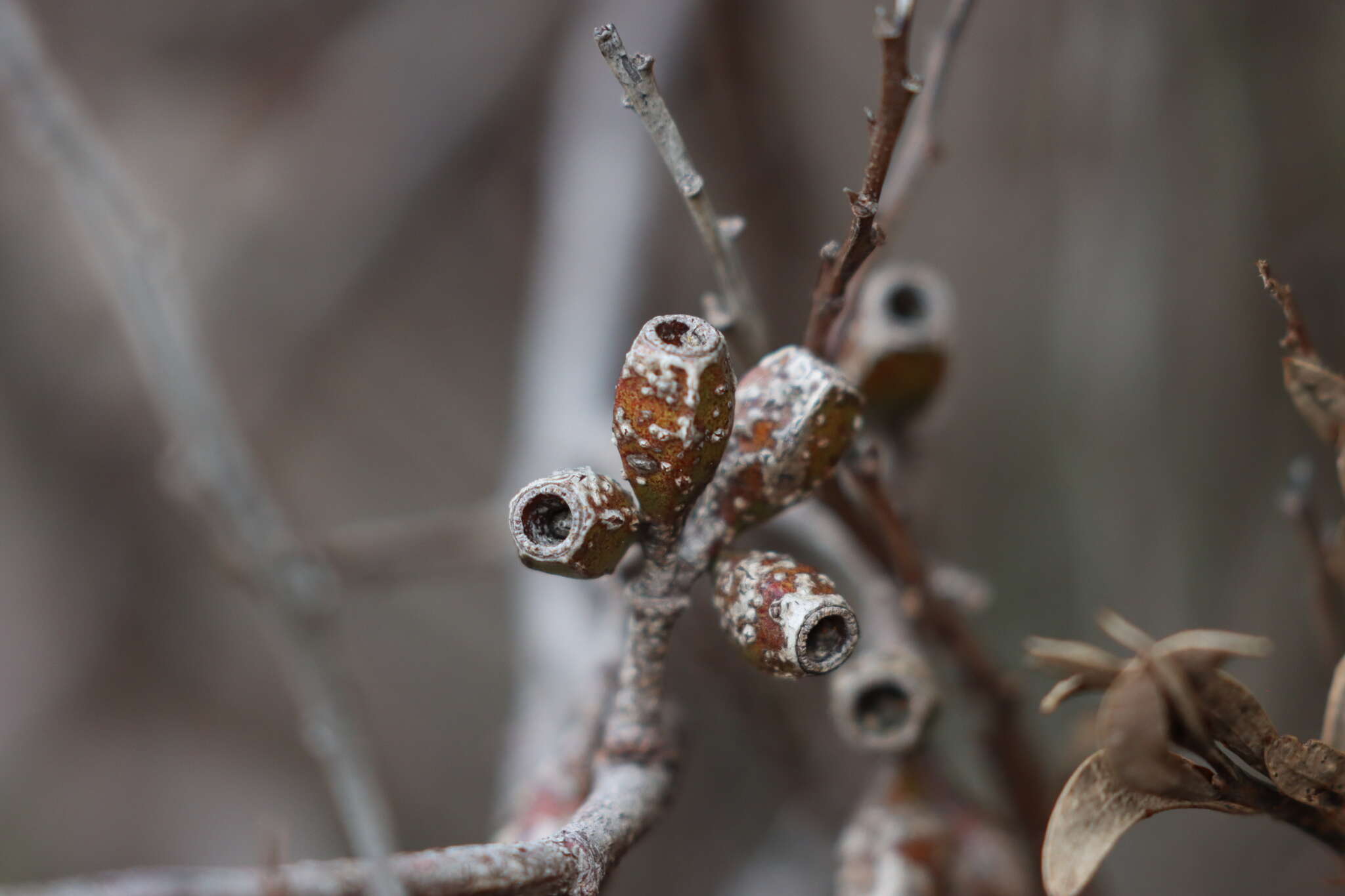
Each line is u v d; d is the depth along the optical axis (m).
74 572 0.95
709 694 0.70
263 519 0.43
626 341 0.61
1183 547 0.72
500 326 1.01
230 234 0.92
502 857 0.37
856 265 0.39
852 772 0.59
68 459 0.92
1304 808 0.37
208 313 0.88
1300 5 0.70
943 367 0.43
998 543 0.82
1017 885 0.43
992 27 0.83
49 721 0.94
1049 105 0.80
